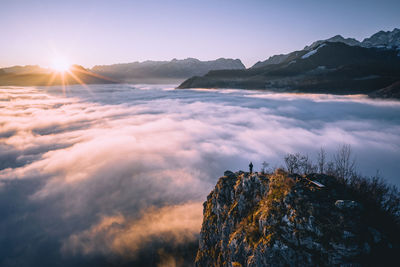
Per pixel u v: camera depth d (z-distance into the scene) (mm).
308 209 18656
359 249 15414
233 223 25609
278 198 21172
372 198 20766
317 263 16000
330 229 16766
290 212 19297
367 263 14898
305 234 17328
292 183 22016
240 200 26344
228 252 24625
